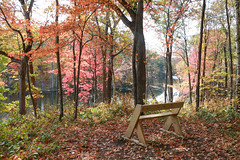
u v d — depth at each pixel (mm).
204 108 8328
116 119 7969
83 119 8281
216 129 5836
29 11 11547
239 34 7449
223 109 7730
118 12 8500
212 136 5195
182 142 4781
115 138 5324
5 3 9227
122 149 4531
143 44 7734
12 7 9609
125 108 9281
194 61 17000
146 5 10281
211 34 16828
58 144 4809
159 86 42188
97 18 12641
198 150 4289
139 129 4719
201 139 5012
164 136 5344
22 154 3852
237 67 7461
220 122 6535
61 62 12977
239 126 5844
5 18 9211
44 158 3879
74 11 7152
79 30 8422
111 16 12562
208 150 4250
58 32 7594
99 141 5199
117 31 12844
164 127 5777
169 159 3871
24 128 6289
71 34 8797
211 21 14547
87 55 13375
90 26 8297
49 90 35406
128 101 9953
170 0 11500
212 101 9391
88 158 3977
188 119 7285
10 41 11734
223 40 16719
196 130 5832
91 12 8195
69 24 7316
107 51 13602
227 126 5918
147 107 4645
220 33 16766
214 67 16906
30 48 11656
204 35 15102
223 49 17172
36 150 4117
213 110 7824
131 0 8211
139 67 7828
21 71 12484
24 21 9000
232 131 5461
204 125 6430
